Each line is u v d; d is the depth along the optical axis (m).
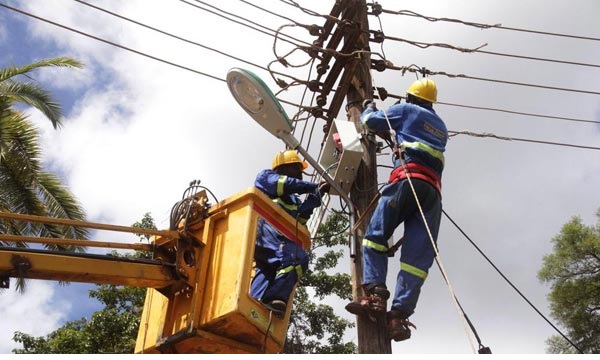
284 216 5.81
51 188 13.05
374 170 6.80
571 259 21.20
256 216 5.55
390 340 5.51
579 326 20.52
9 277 5.03
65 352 13.78
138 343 5.81
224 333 5.34
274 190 6.02
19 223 12.73
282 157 6.54
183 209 5.73
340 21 8.30
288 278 5.62
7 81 13.24
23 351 14.40
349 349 15.37
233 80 6.24
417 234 5.68
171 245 5.70
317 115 8.66
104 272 5.29
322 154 7.16
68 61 13.46
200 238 5.67
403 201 5.73
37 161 12.98
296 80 8.62
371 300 5.46
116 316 14.28
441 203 5.90
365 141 6.92
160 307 5.81
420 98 6.36
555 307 21.17
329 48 8.52
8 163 12.77
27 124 12.98
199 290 5.40
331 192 6.88
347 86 8.12
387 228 5.70
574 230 21.47
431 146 5.88
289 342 15.32
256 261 5.91
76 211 13.12
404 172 5.76
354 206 6.61
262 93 6.20
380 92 8.35
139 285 5.51
